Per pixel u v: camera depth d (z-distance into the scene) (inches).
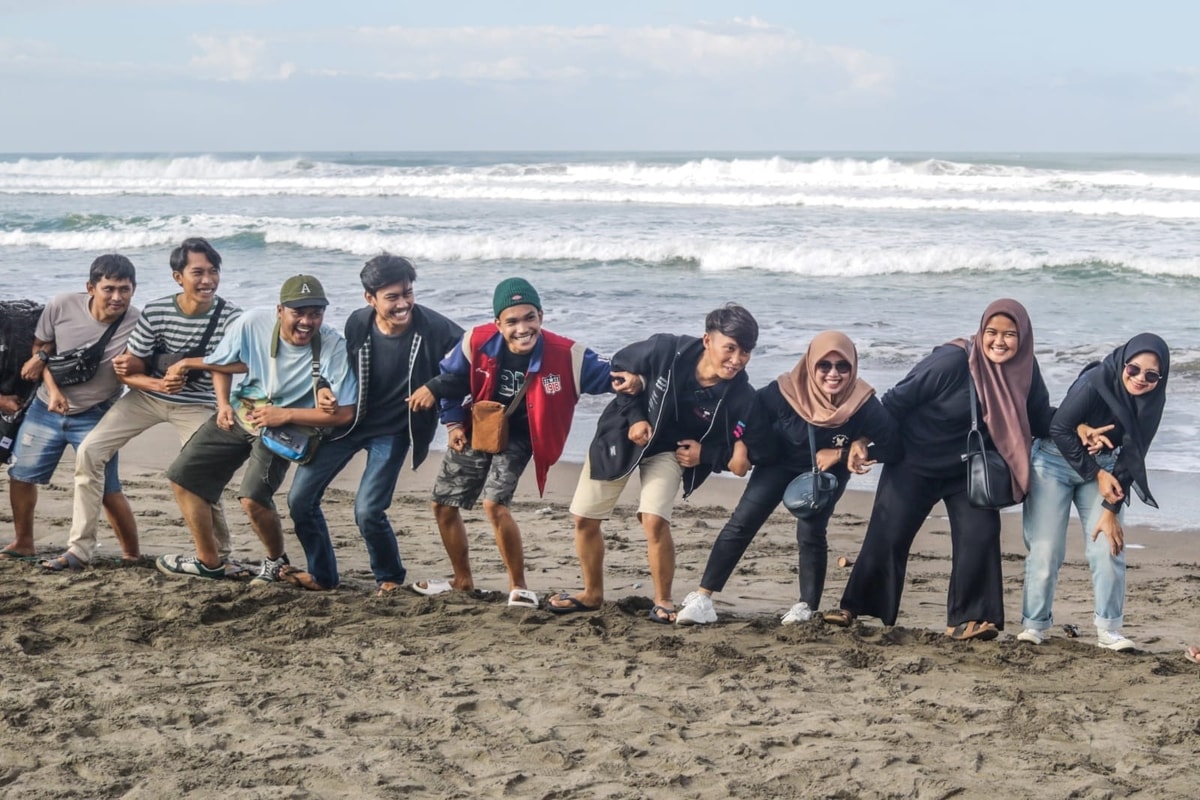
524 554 268.4
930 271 788.0
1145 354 185.6
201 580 228.8
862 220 1101.7
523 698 166.1
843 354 196.7
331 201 1505.9
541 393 209.2
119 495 246.4
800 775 140.0
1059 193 1461.6
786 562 266.1
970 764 144.3
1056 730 156.6
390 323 215.5
